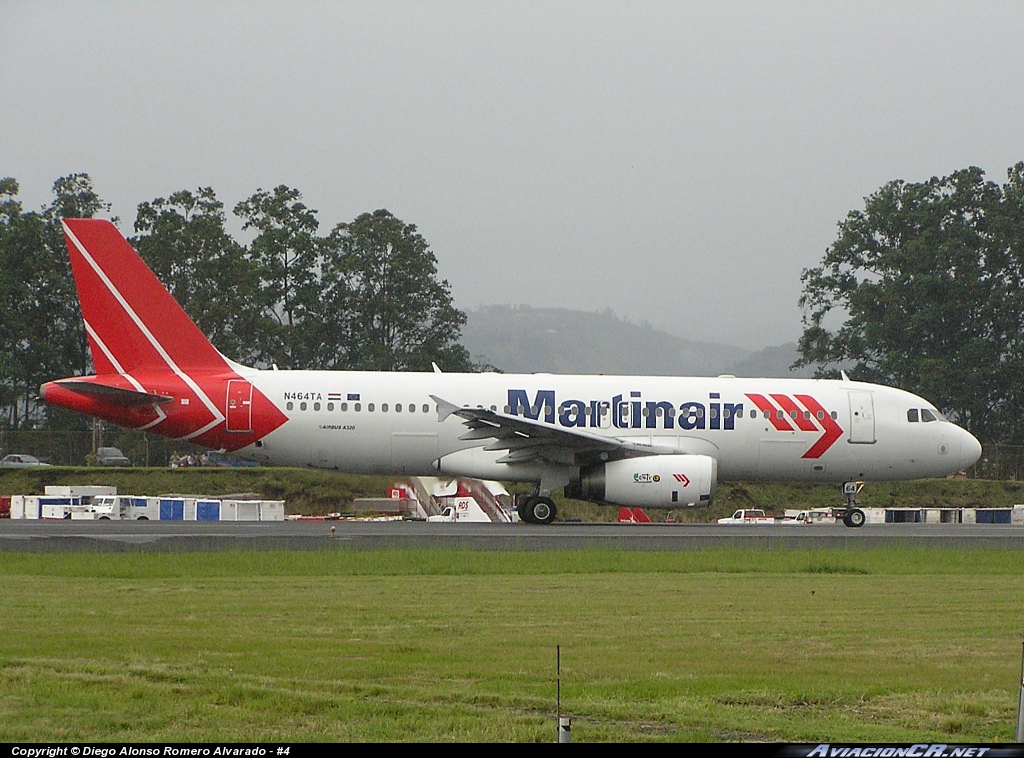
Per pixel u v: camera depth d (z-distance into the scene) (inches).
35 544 3865.7
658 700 1653.5
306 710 1556.3
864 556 3875.5
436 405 5319.9
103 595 2751.0
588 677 1811.0
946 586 3157.0
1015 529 5506.9
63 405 5187.0
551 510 5388.8
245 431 5251.0
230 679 1743.4
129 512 6752.0
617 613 2527.1
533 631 2262.6
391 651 2009.1
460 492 7298.2
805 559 3740.2
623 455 5310.0
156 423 5216.5
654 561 3641.7
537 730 1467.8
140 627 2250.2
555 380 5497.1
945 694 1710.1
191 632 2197.3
